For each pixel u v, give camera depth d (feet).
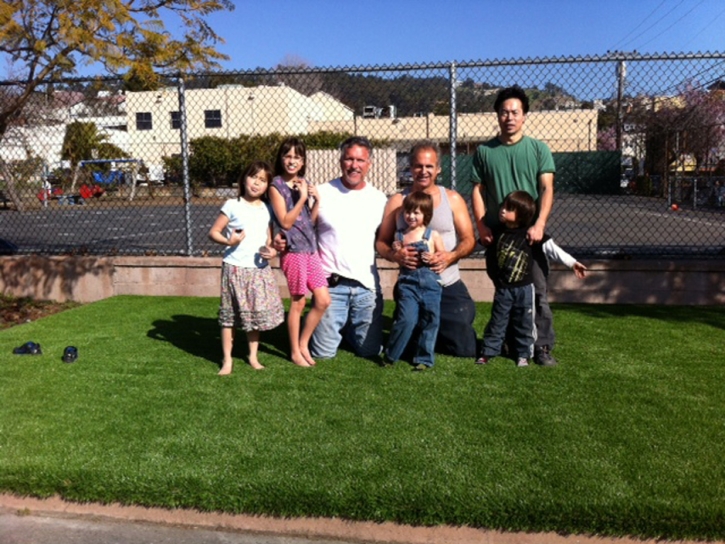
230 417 12.55
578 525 9.20
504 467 10.34
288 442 11.39
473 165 16.37
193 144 55.52
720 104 61.26
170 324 20.21
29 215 45.03
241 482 9.94
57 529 9.88
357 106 24.57
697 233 43.24
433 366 15.62
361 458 10.73
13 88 24.27
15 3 19.26
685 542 9.05
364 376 14.99
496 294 15.69
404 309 15.20
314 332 16.51
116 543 9.52
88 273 24.62
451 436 11.55
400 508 9.48
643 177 69.67
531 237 14.97
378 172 39.27
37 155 32.58
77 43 19.10
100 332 19.27
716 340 17.60
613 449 10.94
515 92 15.43
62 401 13.46
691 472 10.09
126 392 13.98
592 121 40.68
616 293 22.33
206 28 22.08
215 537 9.65
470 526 9.41
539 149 15.57
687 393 13.58
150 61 20.75
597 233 43.98
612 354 16.43
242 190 15.15
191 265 24.32
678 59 21.06
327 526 9.65
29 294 24.97
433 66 22.11
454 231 16.07
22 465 10.46
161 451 11.05
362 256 16.30
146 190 44.47
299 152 15.46
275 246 15.26
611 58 21.31
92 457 10.81
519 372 15.12
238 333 19.01
